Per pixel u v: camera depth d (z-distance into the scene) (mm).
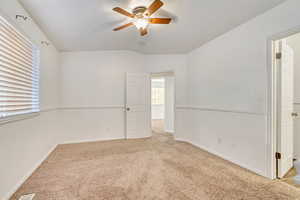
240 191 2035
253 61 2594
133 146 3953
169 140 4551
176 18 2656
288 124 2588
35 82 2758
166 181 2270
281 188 2105
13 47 2047
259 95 2502
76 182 2236
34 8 2314
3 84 1873
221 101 3266
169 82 5797
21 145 2209
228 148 3072
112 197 1902
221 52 3285
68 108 4352
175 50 4336
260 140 2486
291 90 2660
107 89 4598
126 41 3756
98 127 4543
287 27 2125
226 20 2693
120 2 2205
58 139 4180
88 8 2346
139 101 4797
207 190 2053
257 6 2279
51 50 3668
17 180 2096
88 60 4484
